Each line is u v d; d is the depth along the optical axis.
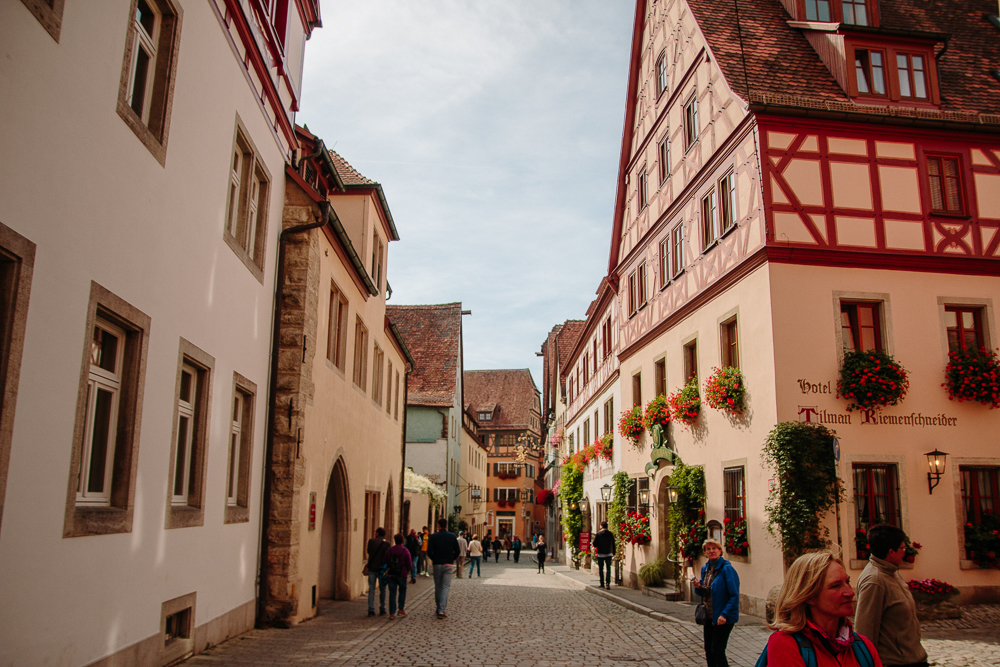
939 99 14.41
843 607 2.91
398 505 24.34
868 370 12.28
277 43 10.80
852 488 12.23
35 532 4.91
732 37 15.38
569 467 32.53
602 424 27.17
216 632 8.79
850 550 11.96
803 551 11.63
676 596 16.02
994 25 17.55
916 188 13.36
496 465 68.00
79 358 5.42
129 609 6.37
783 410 12.28
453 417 39.22
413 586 21.58
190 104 7.57
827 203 13.03
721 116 14.75
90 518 5.65
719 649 6.98
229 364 9.11
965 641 9.90
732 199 14.30
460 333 42.22
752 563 13.00
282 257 11.39
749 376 13.30
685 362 16.62
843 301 12.87
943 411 12.71
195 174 7.75
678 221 17.31
